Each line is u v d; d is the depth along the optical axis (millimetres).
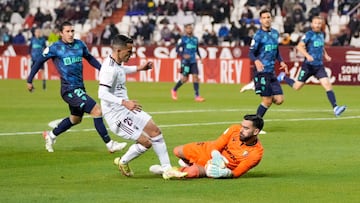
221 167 23938
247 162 24047
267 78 37312
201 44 85125
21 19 97688
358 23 80938
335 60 76250
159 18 91750
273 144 33406
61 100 58969
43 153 31312
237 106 53312
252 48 37188
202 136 36594
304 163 28000
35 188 22797
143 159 29156
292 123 42000
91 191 22219
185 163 25203
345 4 85500
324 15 84375
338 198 21062
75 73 31562
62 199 20875
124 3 95438
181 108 51625
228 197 21188
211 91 69438
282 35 81688
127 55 24719
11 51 90562
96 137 36406
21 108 51875
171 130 38844
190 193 21781
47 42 91125
